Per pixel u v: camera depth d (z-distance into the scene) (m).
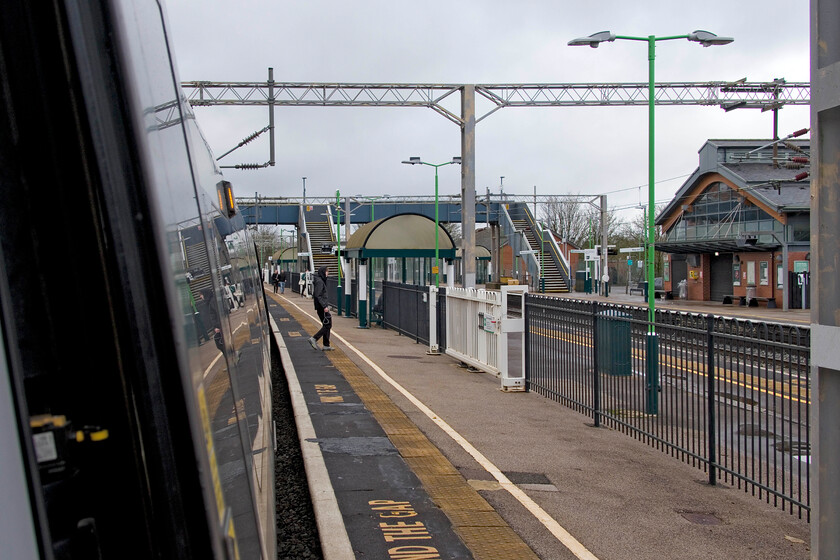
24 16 1.20
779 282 40.62
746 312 36.81
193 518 1.29
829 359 2.87
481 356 13.07
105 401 1.24
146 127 1.31
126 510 1.25
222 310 2.33
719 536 5.45
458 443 8.15
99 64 1.23
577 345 9.93
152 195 1.28
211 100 21.23
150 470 1.25
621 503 6.20
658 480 6.93
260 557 1.98
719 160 46.12
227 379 2.05
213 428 1.55
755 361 6.12
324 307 17.14
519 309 11.84
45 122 1.21
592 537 5.36
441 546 5.00
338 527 5.20
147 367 1.24
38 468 1.20
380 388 11.77
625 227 83.06
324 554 4.74
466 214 20.17
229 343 2.42
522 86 21.25
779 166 44.00
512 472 7.04
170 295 1.28
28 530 1.17
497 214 67.94
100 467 1.24
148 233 1.26
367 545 4.98
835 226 2.87
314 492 5.99
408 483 6.49
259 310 8.65
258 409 3.80
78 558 1.22
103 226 1.22
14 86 1.20
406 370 13.97
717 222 46.88
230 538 1.47
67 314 1.22
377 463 7.14
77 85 1.20
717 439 6.75
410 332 20.52
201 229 1.96
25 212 1.21
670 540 5.35
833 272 2.88
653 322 7.95
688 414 7.25
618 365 8.77
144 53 1.44
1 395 1.15
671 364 7.59
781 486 5.90
